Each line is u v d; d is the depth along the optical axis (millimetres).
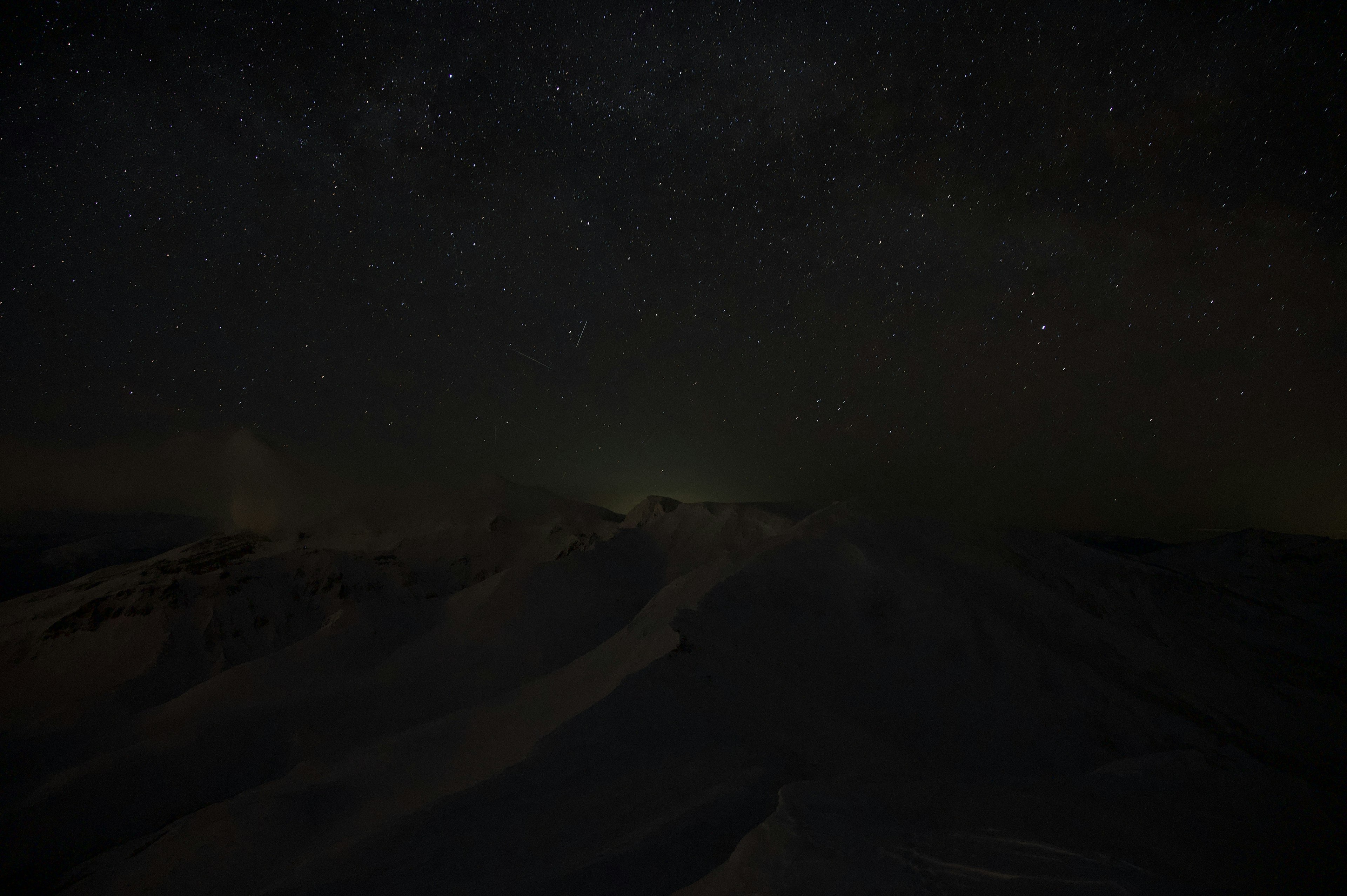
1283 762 17297
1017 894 6078
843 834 7289
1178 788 10391
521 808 12211
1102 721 18453
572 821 11430
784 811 7855
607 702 16047
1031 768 16562
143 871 17438
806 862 6637
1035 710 18516
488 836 11188
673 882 8680
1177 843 8156
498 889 9266
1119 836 8008
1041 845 7258
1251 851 8438
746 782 12031
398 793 18203
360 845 11617
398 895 9750
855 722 17391
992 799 8812
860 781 9320
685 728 15492
